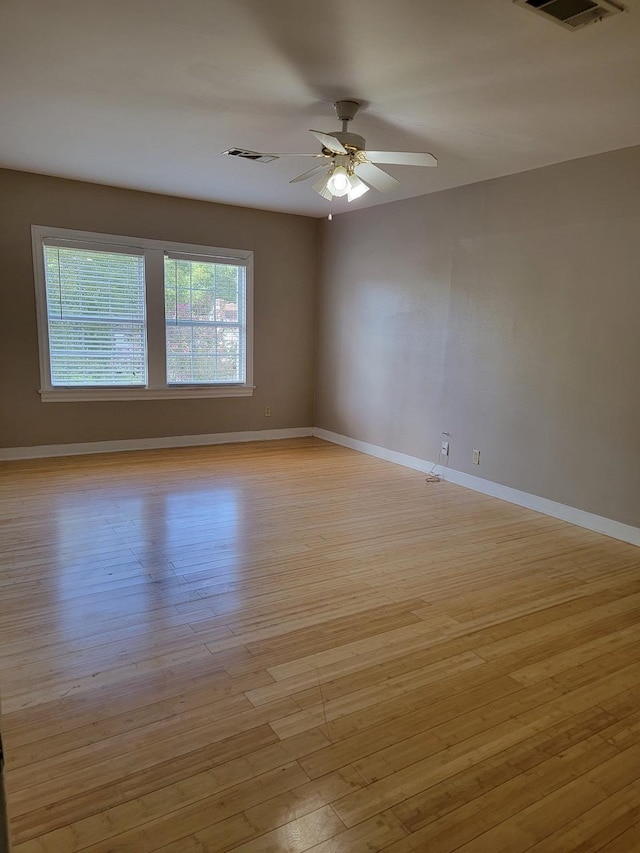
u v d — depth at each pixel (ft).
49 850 4.66
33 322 16.53
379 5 6.87
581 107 9.75
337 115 10.19
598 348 12.30
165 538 11.47
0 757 2.78
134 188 17.06
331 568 10.30
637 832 5.02
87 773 5.47
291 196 17.54
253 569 10.16
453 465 16.26
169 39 7.87
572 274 12.71
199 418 19.83
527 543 11.81
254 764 5.65
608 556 11.21
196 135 11.96
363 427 19.74
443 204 15.88
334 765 5.66
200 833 4.86
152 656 7.41
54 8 7.09
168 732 6.05
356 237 19.31
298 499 14.33
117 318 17.76
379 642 7.92
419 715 6.44
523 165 13.21
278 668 7.24
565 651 7.84
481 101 9.64
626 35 7.38
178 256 18.33
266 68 8.71
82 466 16.60
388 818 5.06
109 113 10.75
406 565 10.53
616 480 12.17
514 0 6.66
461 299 15.57
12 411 16.71
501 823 5.05
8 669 7.04
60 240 16.44
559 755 5.90
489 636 8.16
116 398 18.16
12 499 13.56
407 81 8.99
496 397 14.79
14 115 10.93
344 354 20.36
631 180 11.50
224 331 19.81
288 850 4.72
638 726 6.38
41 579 9.54
